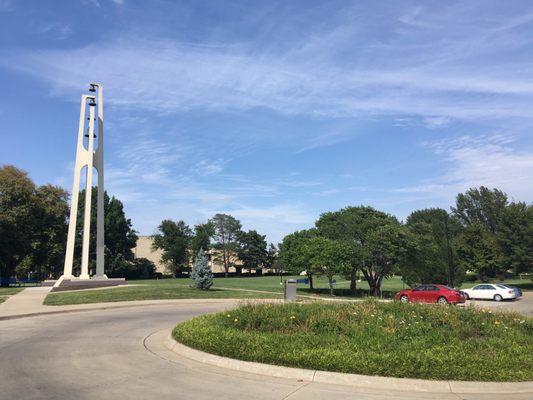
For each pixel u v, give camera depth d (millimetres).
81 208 74062
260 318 11602
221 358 9328
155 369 9039
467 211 107188
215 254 100188
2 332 14430
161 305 24828
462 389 7598
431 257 46625
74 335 13727
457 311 12055
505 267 60094
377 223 44875
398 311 12281
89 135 39812
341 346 9070
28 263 65062
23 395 7188
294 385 7867
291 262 45812
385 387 7746
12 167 55094
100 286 37656
